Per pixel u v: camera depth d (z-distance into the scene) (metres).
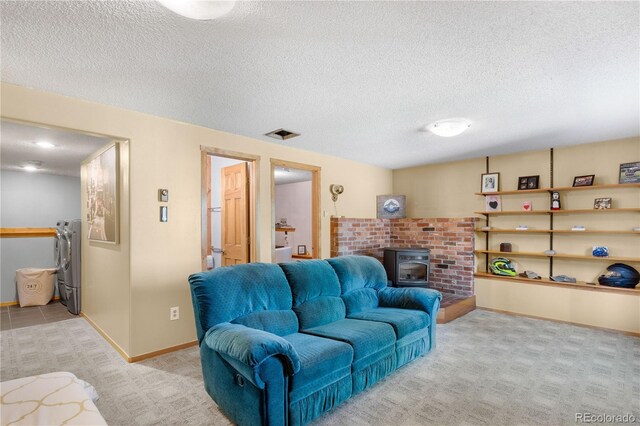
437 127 3.42
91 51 2.00
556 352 3.31
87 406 1.46
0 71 2.25
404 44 1.95
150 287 3.17
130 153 3.06
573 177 4.42
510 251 4.86
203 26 1.76
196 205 3.51
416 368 2.94
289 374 1.99
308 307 2.90
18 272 5.21
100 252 3.90
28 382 1.65
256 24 1.74
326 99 2.79
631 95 2.69
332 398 2.23
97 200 3.94
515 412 2.28
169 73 2.30
